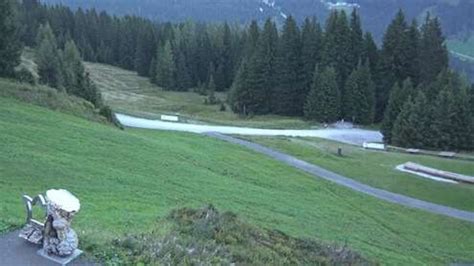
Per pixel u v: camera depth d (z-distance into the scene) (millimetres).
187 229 22125
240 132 92000
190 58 174625
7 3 73125
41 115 57531
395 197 62188
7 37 72062
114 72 183875
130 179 40969
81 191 34500
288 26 129750
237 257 20953
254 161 67688
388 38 128875
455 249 47375
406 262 38938
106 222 25656
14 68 73812
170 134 80062
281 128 104000
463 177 71625
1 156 38031
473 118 99125
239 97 131625
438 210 59250
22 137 45562
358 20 130250
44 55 87625
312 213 46531
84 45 193125
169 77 167625
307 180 63250
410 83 107938
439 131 97125
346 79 123625
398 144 98750
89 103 75750
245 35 173000
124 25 197125
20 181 33875
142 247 17781
